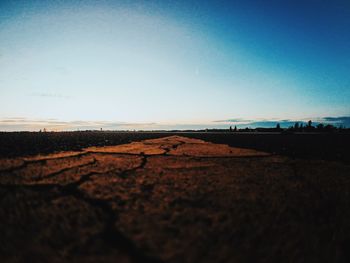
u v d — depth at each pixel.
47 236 7.47
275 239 7.75
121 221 8.75
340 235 8.14
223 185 14.29
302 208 10.54
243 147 40.72
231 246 7.23
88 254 6.55
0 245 6.82
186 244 7.27
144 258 6.49
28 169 16.67
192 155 29.53
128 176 16.31
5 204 9.81
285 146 41.34
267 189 13.50
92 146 38.53
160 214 9.54
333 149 35.62
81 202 10.60
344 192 13.08
